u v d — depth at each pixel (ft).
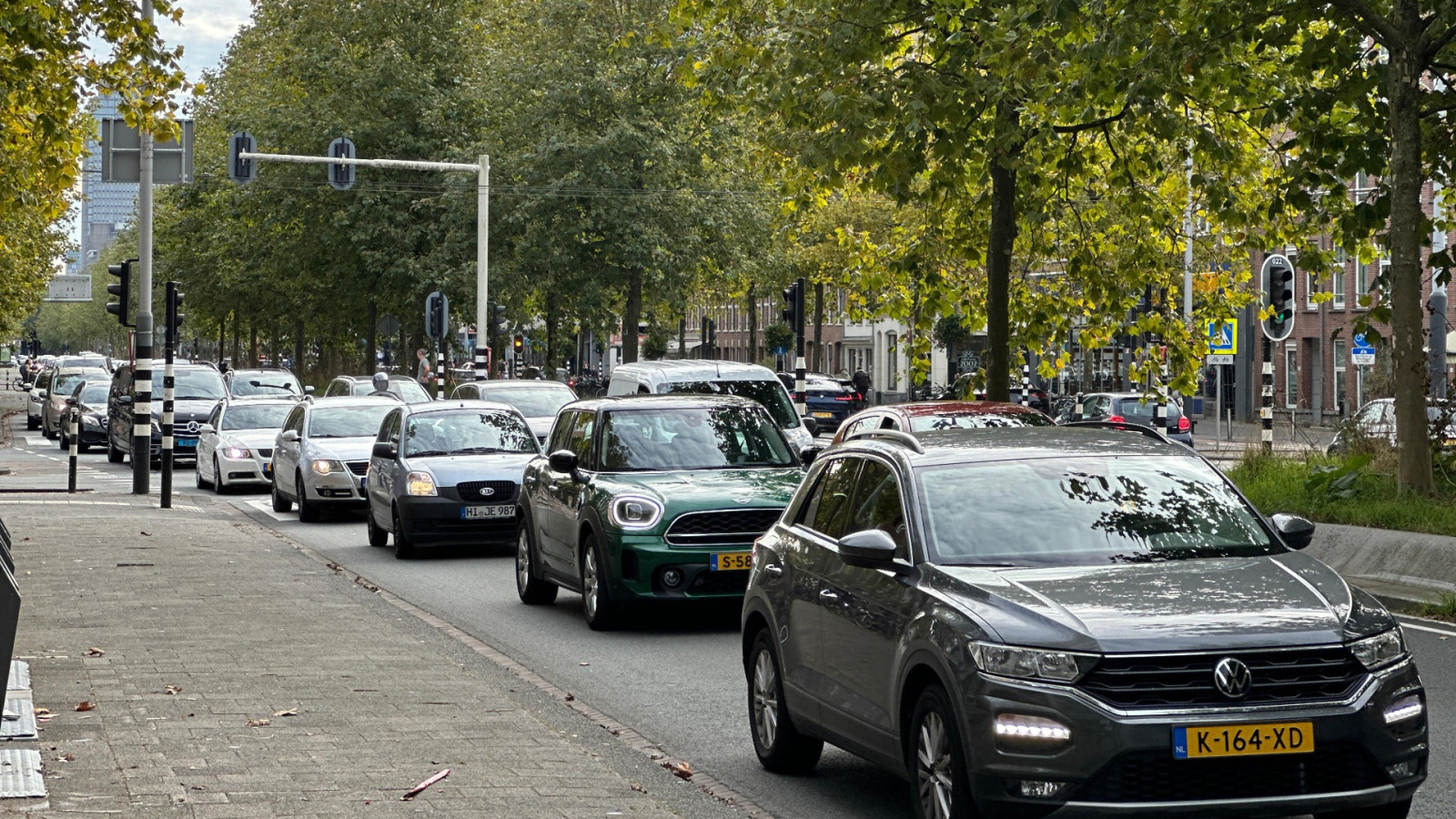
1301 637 32.71
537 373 291.38
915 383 134.72
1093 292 134.62
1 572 31.81
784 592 43.83
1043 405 278.46
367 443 136.77
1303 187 103.09
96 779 38.73
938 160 106.42
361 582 87.66
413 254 306.14
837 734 40.14
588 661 64.28
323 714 47.96
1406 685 33.50
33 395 336.49
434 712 48.75
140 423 152.46
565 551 76.13
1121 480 39.93
